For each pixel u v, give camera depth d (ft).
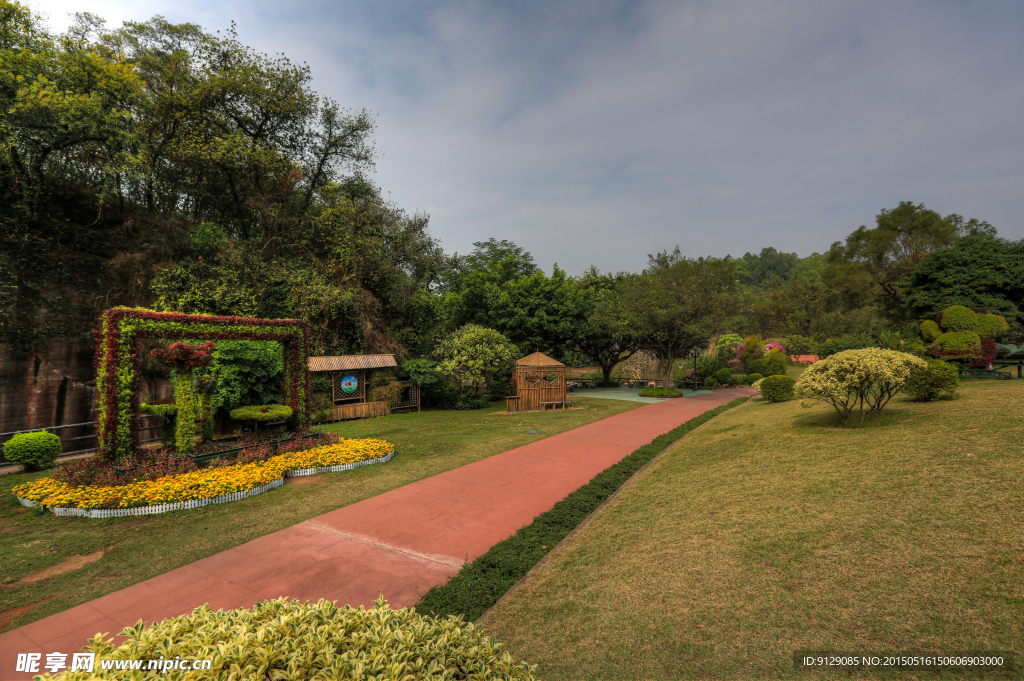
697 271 98.17
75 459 45.24
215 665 8.47
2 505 29.91
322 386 63.05
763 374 105.91
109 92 59.00
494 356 78.13
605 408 74.90
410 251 86.48
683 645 13.85
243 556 22.53
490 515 27.86
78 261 55.57
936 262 73.00
